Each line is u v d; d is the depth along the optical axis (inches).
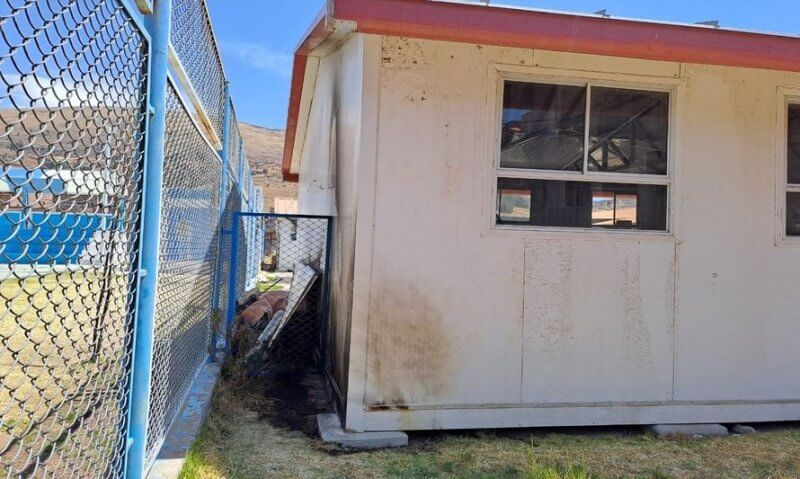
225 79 221.5
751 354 159.8
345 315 155.1
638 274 155.3
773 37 138.3
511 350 150.1
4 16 45.3
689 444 145.0
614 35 132.2
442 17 125.7
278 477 120.0
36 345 63.0
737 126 159.8
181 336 135.7
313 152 256.2
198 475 113.3
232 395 169.3
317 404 170.7
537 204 152.9
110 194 72.4
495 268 149.6
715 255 158.6
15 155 50.2
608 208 155.9
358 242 144.7
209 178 180.1
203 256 168.7
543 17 129.9
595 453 138.6
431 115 147.3
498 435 150.1
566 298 152.5
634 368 154.9
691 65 156.8
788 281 161.9
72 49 56.6
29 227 59.9
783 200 162.4
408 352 146.3
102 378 80.0
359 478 121.2
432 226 147.4
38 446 91.4
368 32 126.9
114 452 82.7
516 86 152.8
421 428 146.3
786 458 137.2
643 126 157.5
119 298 82.4
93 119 63.4
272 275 542.6
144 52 85.4
